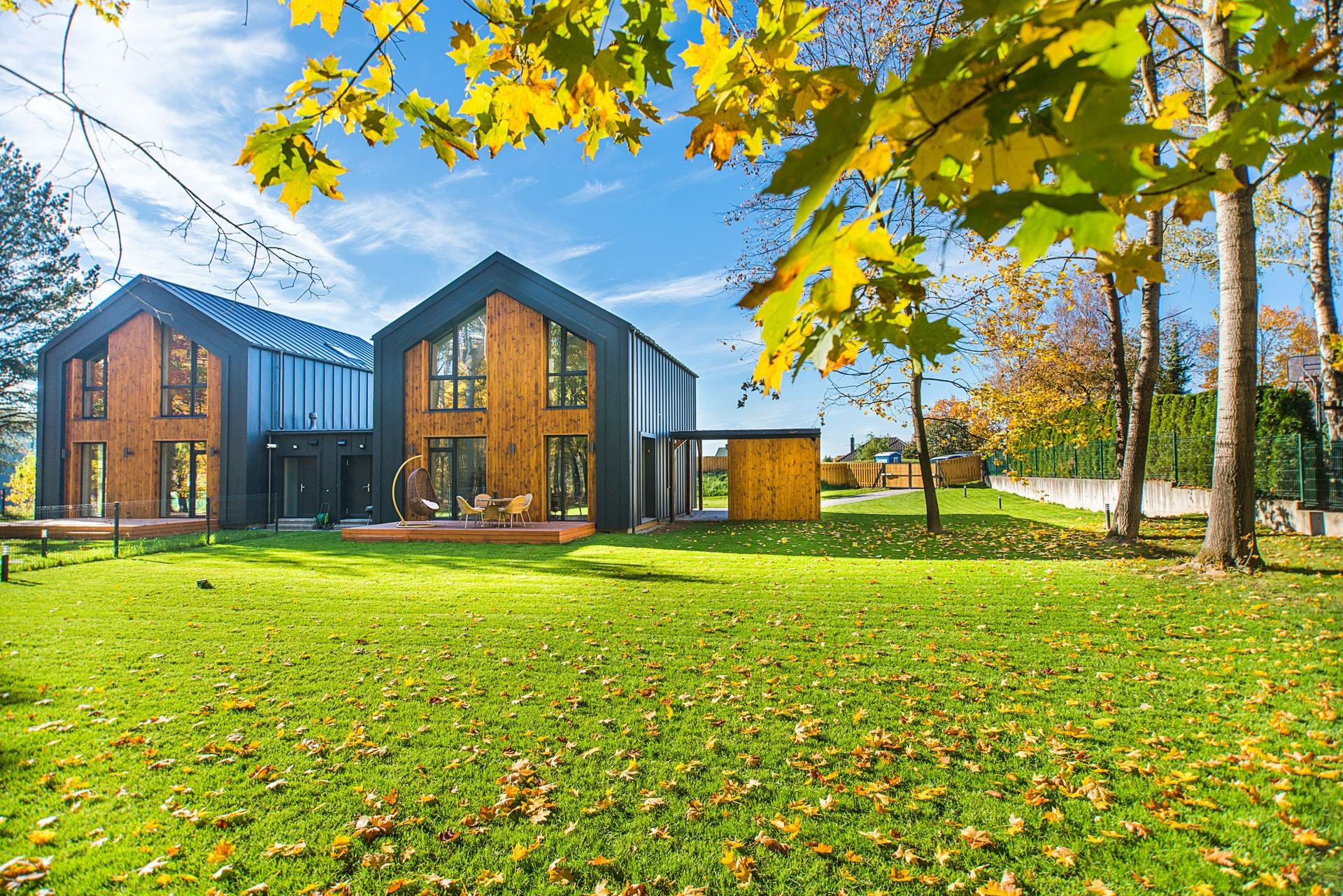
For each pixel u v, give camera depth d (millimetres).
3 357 20906
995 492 30469
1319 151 880
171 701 4652
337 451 19766
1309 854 2768
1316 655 5262
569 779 3523
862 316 1130
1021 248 669
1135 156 659
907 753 3742
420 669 5320
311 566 10977
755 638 6117
